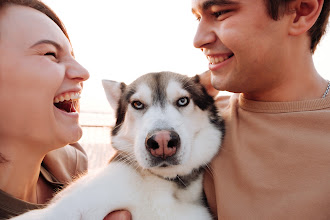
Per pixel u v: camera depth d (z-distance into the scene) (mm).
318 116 284
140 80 454
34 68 327
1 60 315
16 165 351
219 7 293
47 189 441
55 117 364
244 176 298
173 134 350
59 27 414
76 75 384
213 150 370
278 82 314
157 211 346
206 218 356
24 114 331
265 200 280
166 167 358
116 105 485
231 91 336
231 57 312
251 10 283
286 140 287
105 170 376
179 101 411
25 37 329
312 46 334
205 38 320
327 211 258
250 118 326
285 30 294
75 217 313
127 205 341
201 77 458
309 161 273
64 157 477
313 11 295
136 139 378
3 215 327
